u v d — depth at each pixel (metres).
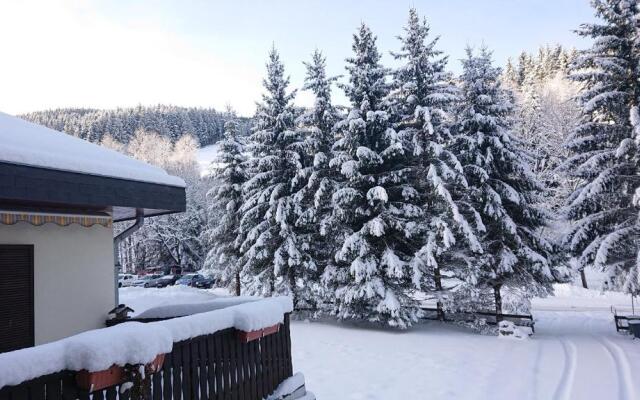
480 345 14.23
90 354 3.38
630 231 16.31
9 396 3.02
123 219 9.98
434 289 18.09
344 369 10.78
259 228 20.42
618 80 17.09
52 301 6.62
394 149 17.12
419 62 18.19
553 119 47.84
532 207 18.25
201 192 59.53
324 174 19.50
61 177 5.34
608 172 16.45
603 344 14.64
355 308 17.86
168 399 4.45
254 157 21.95
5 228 6.14
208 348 5.17
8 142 5.49
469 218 17.66
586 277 38.50
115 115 113.06
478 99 18.48
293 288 20.28
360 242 16.86
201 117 130.50
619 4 16.59
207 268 28.77
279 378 6.76
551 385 9.30
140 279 45.72
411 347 13.83
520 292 17.67
